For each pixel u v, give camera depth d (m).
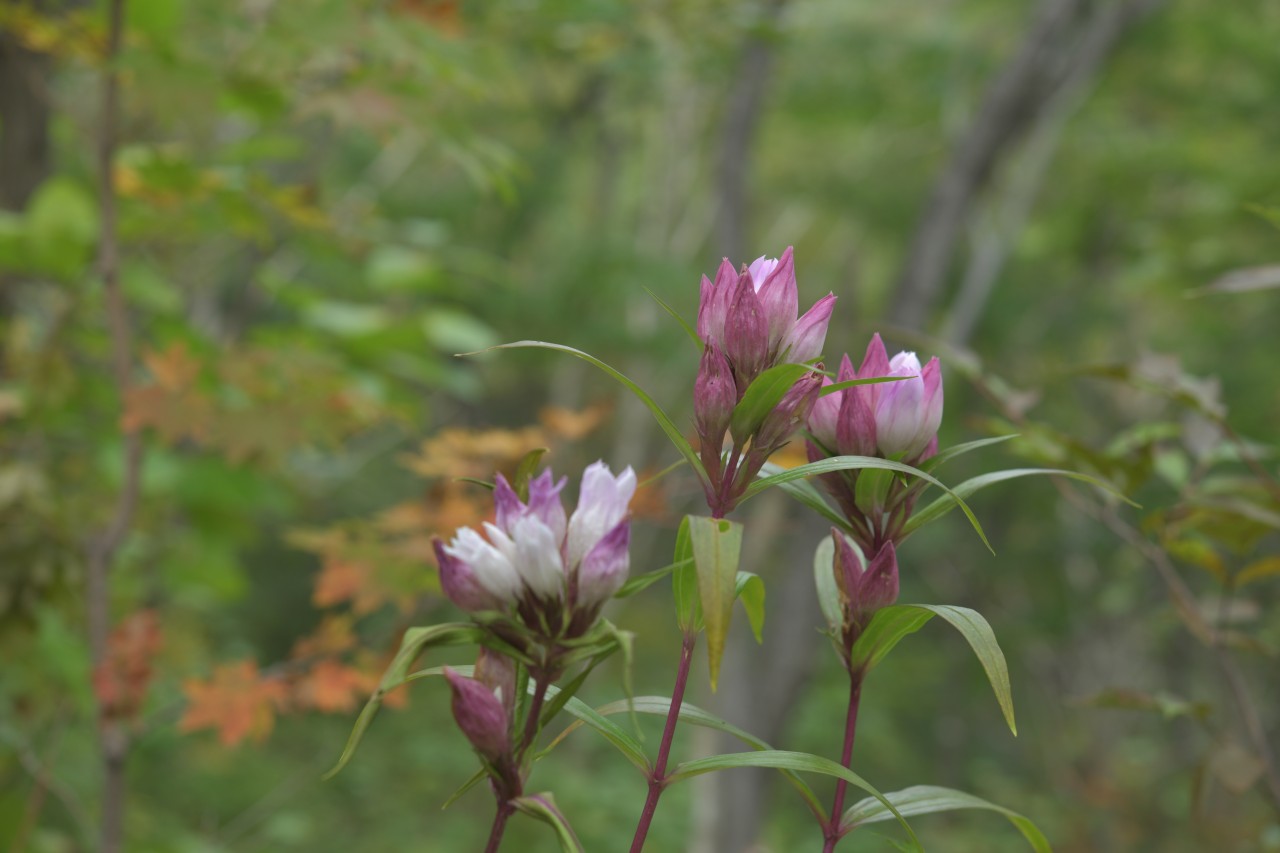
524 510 1.24
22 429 3.15
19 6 2.62
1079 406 11.97
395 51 2.56
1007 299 11.17
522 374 13.05
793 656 6.76
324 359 2.96
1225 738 1.77
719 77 5.86
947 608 1.27
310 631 12.16
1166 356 1.83
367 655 2.48
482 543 1.22
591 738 11.04
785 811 10.65
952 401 9.34
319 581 2.44
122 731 2.66
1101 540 11.36
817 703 12.69
